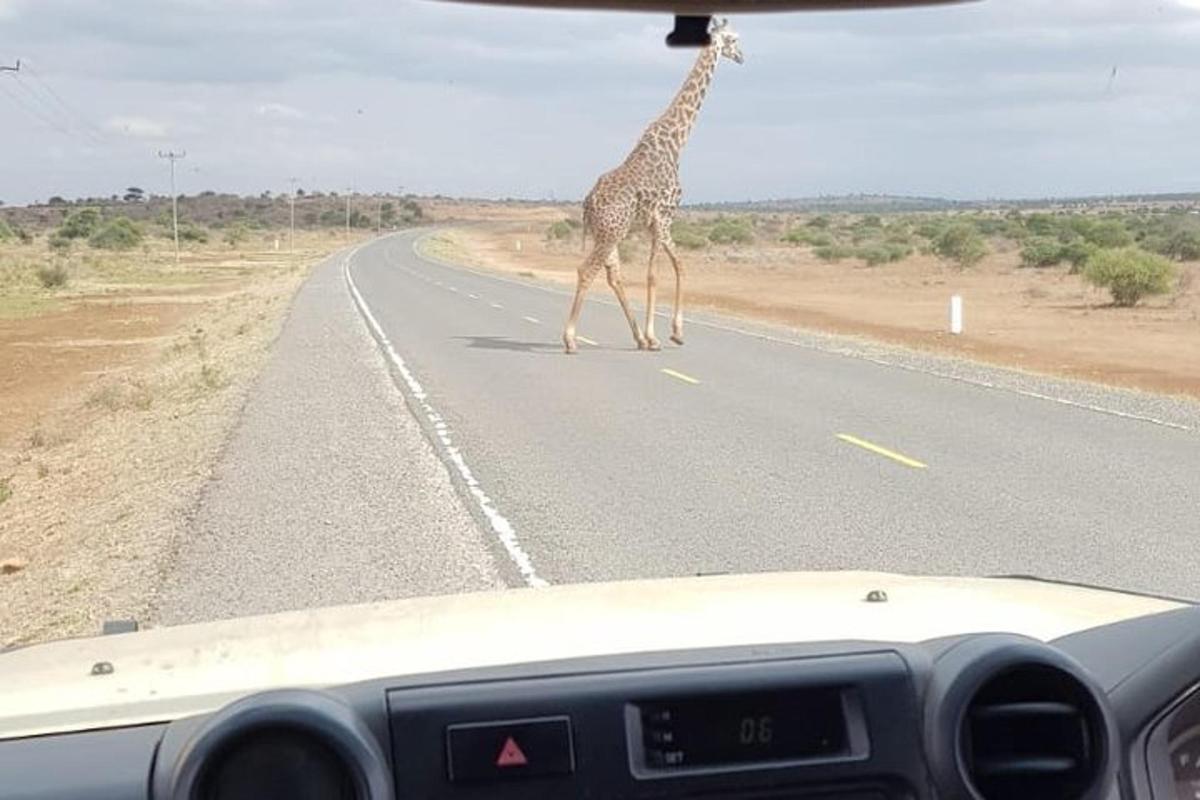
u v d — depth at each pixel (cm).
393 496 1272
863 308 4372
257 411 1886
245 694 295
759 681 279
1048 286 5453
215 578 975
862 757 282
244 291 6128
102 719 292
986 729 288
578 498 1264
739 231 11850
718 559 1025
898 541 1088
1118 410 1886
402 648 321
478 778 268
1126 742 323
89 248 12750
